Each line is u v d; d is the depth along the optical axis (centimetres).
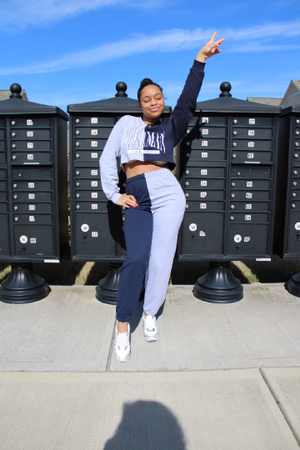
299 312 273
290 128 275
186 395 180
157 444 151
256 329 246
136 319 261
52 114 265
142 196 208
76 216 279
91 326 250
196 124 270
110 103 265
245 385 188
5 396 179
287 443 152
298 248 292
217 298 288
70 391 183
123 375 195
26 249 288
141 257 198
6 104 273
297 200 286
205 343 228
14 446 150
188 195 279
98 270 389
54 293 310
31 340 230
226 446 150
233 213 283
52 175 276
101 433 157
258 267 398
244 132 272
